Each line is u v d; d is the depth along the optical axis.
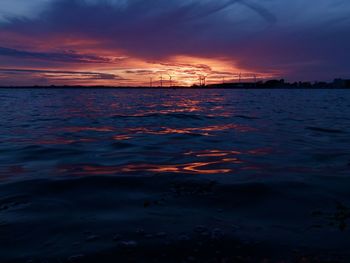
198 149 13.22
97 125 23.27
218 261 4.40
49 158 11.41
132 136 17.25
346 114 32.91
